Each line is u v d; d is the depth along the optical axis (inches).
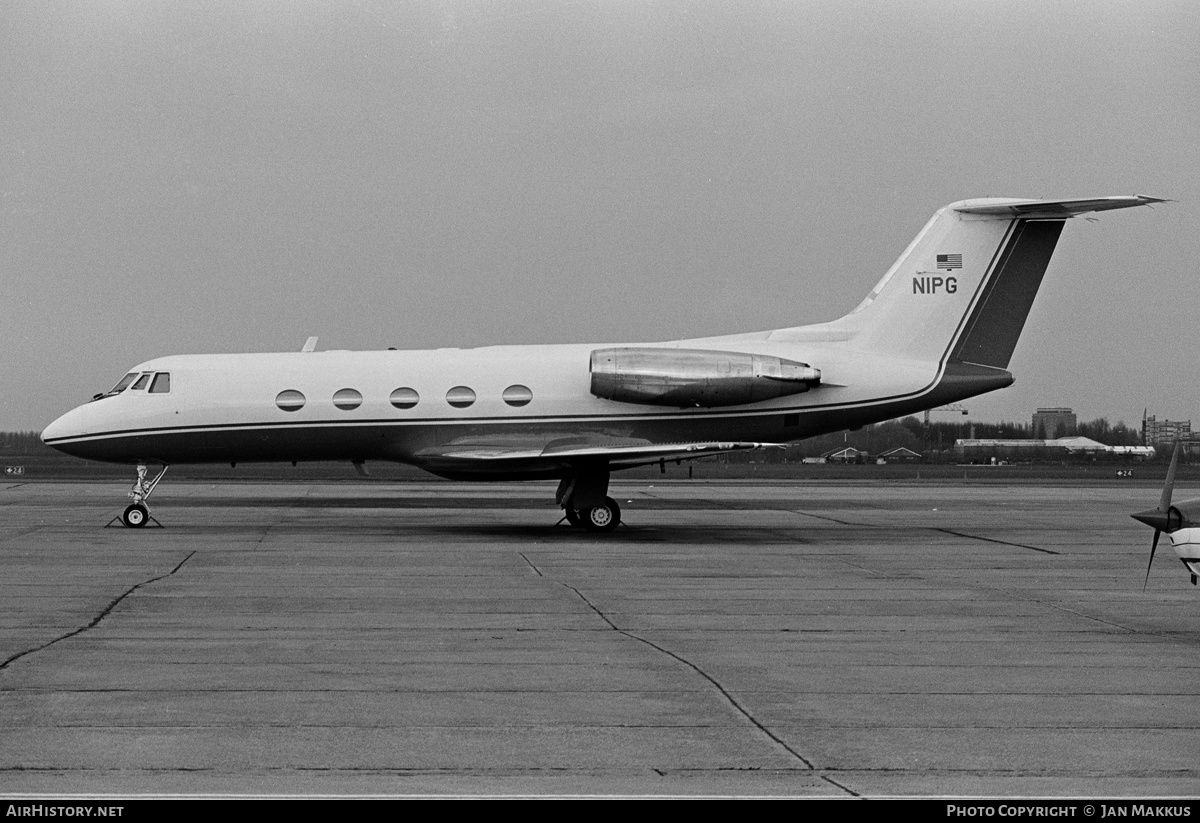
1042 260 2370.8
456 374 2317.9
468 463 2194.9
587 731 752.3
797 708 815.1
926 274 2377.0
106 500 3036.4
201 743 715.4
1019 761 692.7
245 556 1723.7
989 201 2348.7
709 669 941.2
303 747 709.9
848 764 684.7
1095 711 810.2
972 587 1455.5
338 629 1113.4
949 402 2375.7
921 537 2132.1
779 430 2349.9
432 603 1283.2
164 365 2321.6
